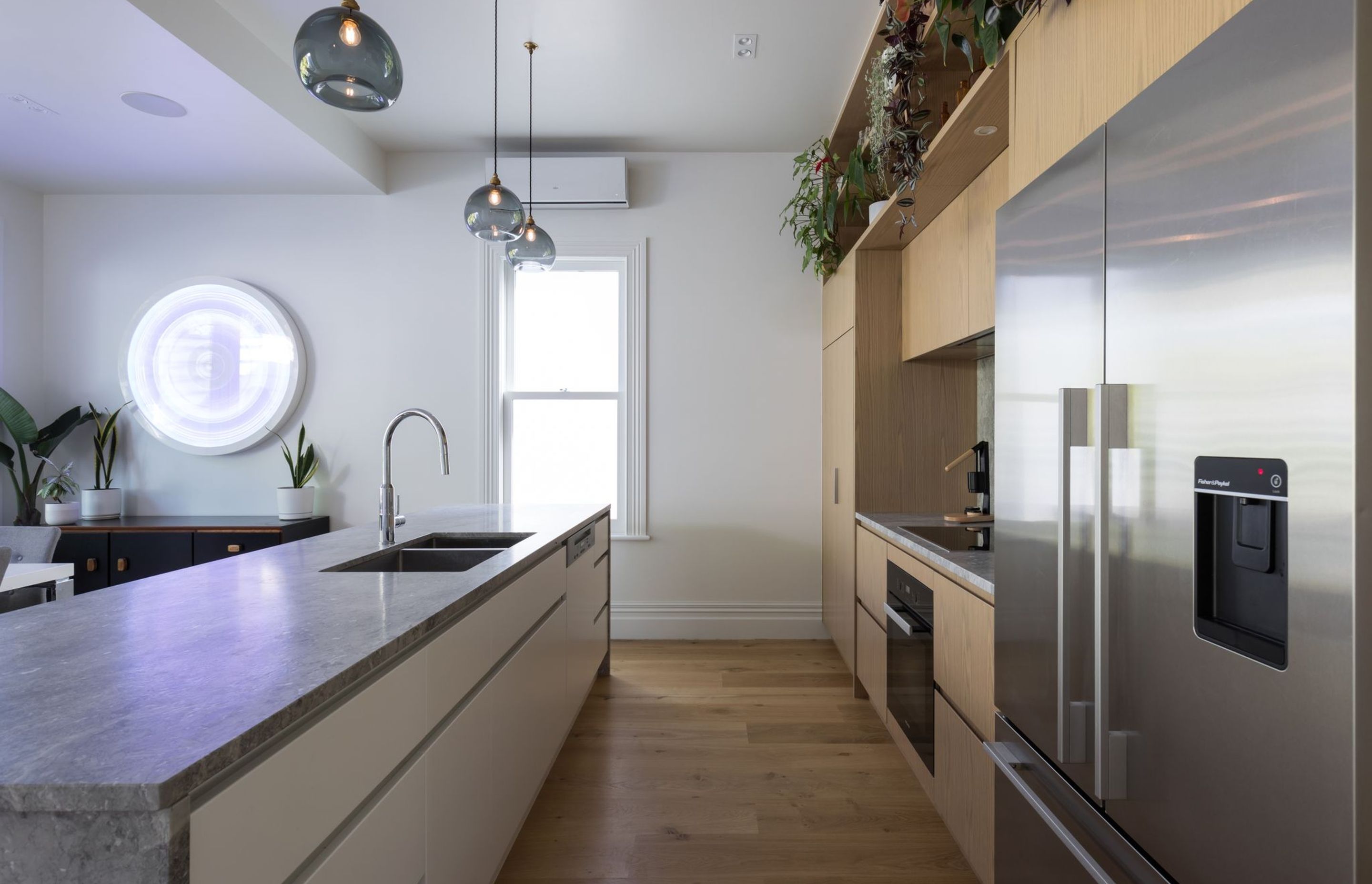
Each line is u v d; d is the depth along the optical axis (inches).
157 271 159.0
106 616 49.6
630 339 158.7
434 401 159.0
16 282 152.3
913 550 87.2
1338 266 25.9
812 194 137.7
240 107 116.0
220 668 38.0
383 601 54.1
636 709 118.0
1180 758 35.3
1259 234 29.7
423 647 49.3
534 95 131.5
